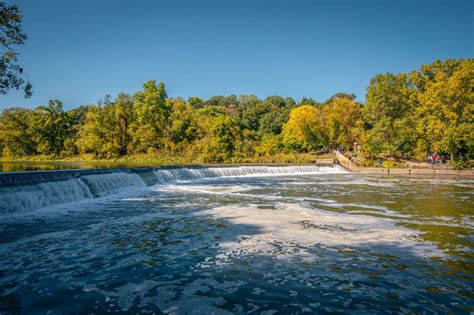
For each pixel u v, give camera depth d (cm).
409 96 6419
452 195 2177
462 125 4838
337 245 933
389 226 1180
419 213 1459
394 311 554
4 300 588
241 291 631
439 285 661
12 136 7312
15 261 791
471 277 703
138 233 1066
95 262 788
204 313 545
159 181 2839
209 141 6119
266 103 13962
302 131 7431
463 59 5969
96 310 555
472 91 5100
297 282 672
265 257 829
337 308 563
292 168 4572
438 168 4931
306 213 1430
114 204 1677
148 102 7200
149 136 6838
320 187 2633
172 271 733
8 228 1130
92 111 7275
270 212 1451
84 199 1845
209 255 842
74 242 956
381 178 3784
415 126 5831
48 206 1588
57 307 564
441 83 5056
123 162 5794
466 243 962
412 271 735
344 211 1491
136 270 738
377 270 740
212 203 1717
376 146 6172
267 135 8450
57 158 7081
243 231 1095
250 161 5991
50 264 773
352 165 5388
